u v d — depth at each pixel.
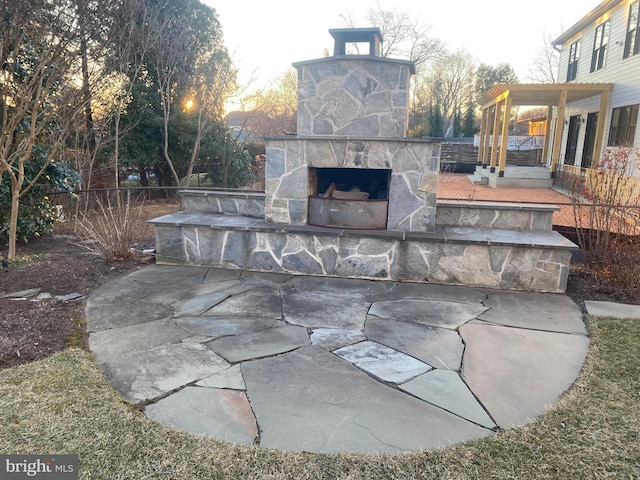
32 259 5.51
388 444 2.15
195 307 4.05
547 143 18.28
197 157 13.31
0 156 4.93
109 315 3.82
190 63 12.30
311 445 2.13
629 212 5.61
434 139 4.82
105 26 6.06
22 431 2.20
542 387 2.71
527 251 4.64
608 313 3.96
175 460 2.02
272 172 5.35
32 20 4.86
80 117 7.81
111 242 5.58
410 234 4.95
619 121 12.02
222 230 5.35
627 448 2.10
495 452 2.09
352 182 5.92
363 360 3.04
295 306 4.11
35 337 3.28
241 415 2.38
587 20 14.05
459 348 3.25
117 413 2.36
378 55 5.77
